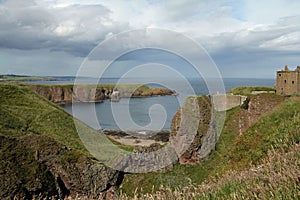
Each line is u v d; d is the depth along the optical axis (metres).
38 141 23.92
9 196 18.33
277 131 11.72
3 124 28.06
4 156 20.75
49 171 21.98
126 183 23.67
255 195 3.93
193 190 5.55
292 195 3.75
